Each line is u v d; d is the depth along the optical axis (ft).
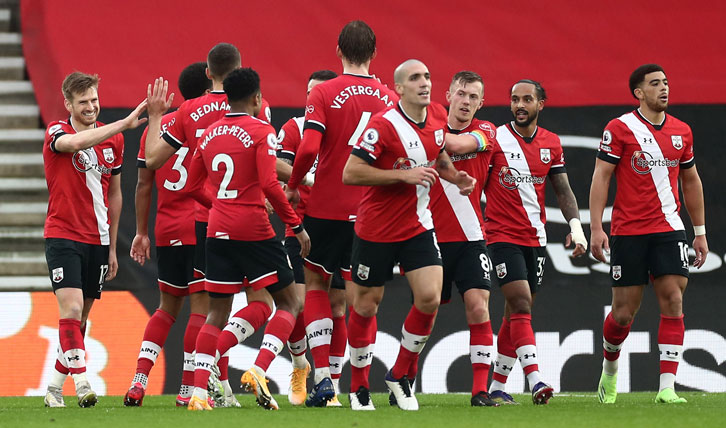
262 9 109.29
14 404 78.33
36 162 122.62
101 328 97.66
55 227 72.18
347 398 84.64
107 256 74.95
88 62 109.60
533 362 72.95
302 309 76.13
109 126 70.44
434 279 63.10
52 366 96.37
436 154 63.36
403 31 109.19
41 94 110.63
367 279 64.49
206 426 53.06
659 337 78.89
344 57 69.92
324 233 69.92
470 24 108.99
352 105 68.85
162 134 72.54
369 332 65.82
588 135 106.93
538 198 78.28
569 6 108.78
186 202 76.07
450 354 98.53
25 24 111.24
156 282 100.53
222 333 65.67
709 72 107.45
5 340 96.37
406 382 66.28
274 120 107.96
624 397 87.35
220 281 65.46
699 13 108.37
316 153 68.28
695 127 106.42
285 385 97.19
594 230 79.46
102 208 74.23
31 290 110.52
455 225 72.18
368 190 64.08
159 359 97.35
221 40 109.19
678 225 78.38
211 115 71.56
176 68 108.88
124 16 109.70
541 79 108.06
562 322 101.19
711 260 102.94
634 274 78.64
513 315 74.54
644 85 78.43
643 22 108.27
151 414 61.46
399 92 62.28
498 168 77.61
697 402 76.69
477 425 53.78
